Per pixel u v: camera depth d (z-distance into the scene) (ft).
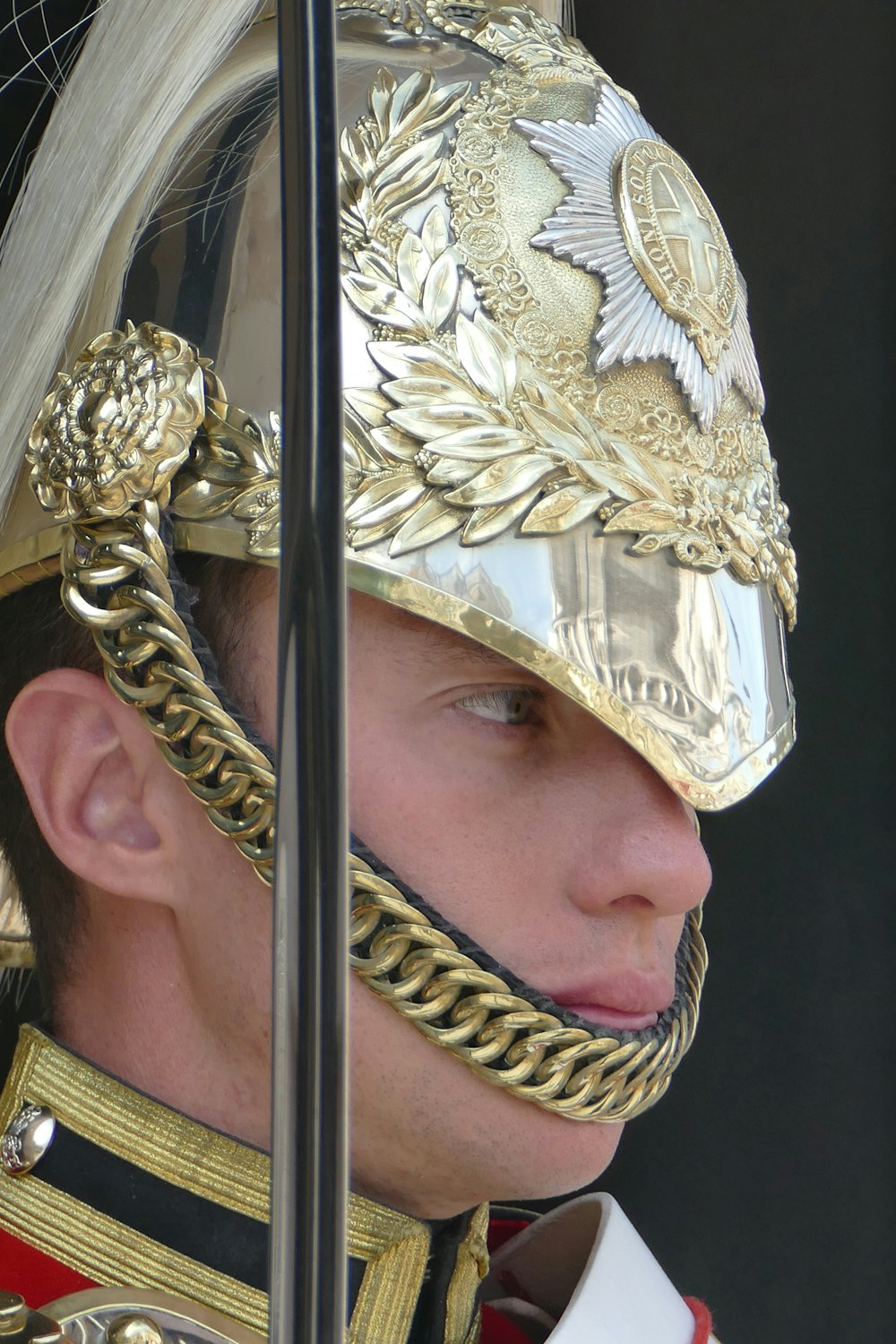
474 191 10.25
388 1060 9.83
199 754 9.62
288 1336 6.88
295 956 7.00
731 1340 19.25
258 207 10.28
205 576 9.94
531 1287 13.03
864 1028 18.97
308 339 7.30
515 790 9.99
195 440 9.76
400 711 9.79
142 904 10.43
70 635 10.57
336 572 7.15
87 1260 10.19
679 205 11.07
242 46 11.19
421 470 9.53
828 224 19.24
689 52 19.51
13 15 13.19
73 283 11.02
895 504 19.07
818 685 19.42
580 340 10.22
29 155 13.28
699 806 9.79
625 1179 19.61
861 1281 18.81
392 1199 10.44
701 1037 19.74
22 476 10.64
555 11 14.85
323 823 7.02
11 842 11.26
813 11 19.25
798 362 19.49
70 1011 10.88
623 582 9.91
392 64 10.62
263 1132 10.19
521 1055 9.84
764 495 11.23
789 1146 19.20
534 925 9.96
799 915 19.34
